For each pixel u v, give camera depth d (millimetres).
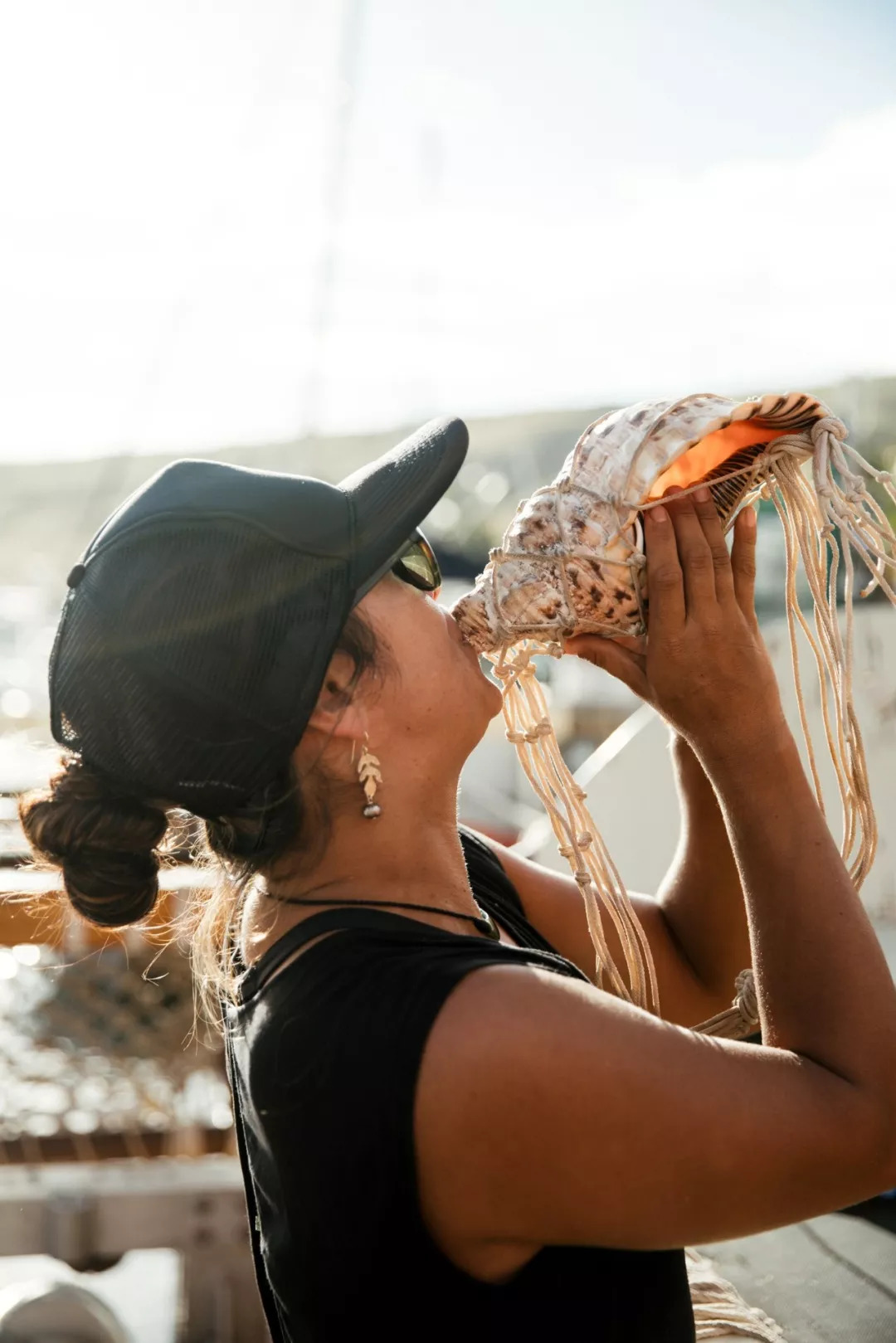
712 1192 1046
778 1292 2119
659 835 3426
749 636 1317
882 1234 2395
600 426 1430
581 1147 1024
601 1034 1046
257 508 1194
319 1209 1092
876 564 1349
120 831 1259
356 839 1280
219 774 1192
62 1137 2703
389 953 1129
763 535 4480
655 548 1319
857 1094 1125
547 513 1392
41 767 1486
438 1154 1037
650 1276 1198
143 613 1175
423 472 1282
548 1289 1111
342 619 1202
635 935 1643
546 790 1484
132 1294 3314
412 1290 1076
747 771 1292
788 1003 1210
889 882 3285
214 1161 2771
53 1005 2779
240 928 1457
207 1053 2805
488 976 1078
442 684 1311
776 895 1252
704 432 1342
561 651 1438
